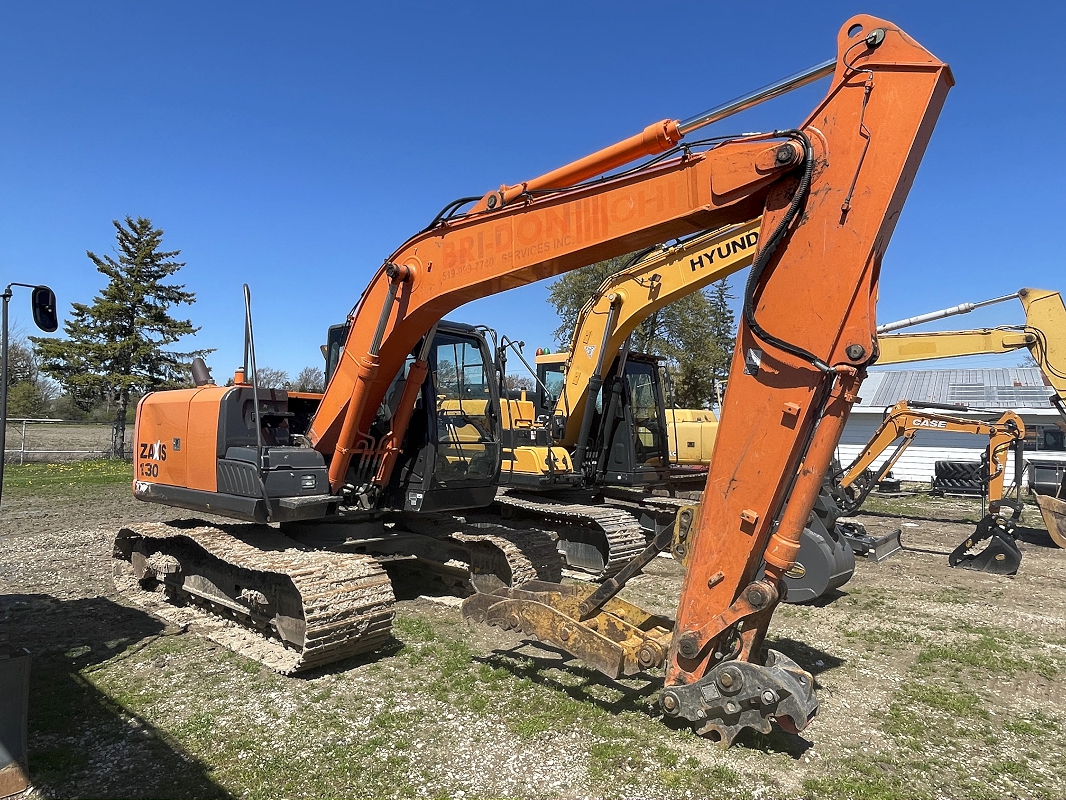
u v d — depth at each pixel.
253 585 5.75
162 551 7.16
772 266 3.64
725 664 3.65
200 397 6.52
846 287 3.39
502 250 4.73
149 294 28.17
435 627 6.26
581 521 8.45
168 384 27.75
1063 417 11.23
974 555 9.56
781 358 3.57
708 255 8.29
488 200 4.82
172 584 6.95
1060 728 4.49
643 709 4.52
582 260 4.46
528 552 6.71
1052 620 6.95
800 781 3.71
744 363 3.71
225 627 6.07
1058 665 5.62
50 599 7.14
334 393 6.05
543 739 4.13
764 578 3.66
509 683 4.95
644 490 10.62
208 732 4.24
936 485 19.88
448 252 5.10
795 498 3.52
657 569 8.94
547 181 4.54
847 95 3.42
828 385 3.51
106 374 26.77
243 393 6.30
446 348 6.76
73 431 40.91
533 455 8.97
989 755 4.10
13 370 42.47
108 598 7.17
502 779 3.71
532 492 9.84
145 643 5.82
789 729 3.52
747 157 3.63
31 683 4.98
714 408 19.78
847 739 4.25
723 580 3.70
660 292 8.66
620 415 9.84
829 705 4.77
